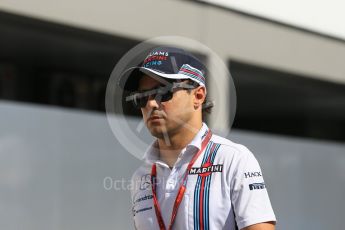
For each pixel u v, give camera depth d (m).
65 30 17.45
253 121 40.22
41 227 15.09
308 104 34.56
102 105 26.84
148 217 6.79
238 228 6.32
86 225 15.70
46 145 15.29
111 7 17.62
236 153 6.43
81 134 15.80
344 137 40.59
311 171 20.30
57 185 15.37
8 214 14.65
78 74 26.73
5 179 14.67
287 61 21.97
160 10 18.59
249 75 24.61
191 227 6.37
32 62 25.69
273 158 19.45
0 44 21.97
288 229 19.50
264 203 6.35
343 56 23.77
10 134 14.82
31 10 16.12
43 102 26.30
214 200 6.36
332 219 20.70
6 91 25.41
